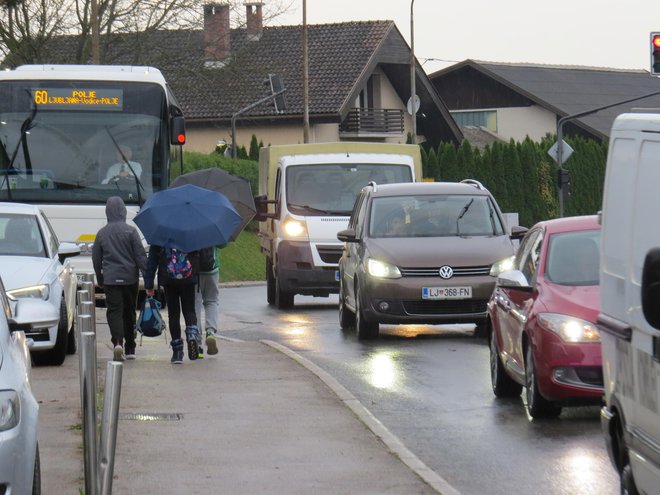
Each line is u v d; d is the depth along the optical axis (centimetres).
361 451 1622
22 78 3641
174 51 7050
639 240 1127
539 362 1848
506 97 13250
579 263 1989
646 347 1085
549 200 10300
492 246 3042
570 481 1466
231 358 2562
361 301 3019
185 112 10075
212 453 1605
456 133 10750
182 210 2472
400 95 10744
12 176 3619
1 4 4391
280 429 1770
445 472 1529
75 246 2739
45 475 1440
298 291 4109
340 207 4072
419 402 2062
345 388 2169
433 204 3212
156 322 2475
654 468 1068
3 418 1105
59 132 3638
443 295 2961
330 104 9850
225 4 7181
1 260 2472
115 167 3641
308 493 1392
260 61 7388
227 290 5484
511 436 1761
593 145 10762
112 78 3656
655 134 1117
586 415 1925
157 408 1931
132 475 1473
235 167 7881
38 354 2469
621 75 14312
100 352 2714
